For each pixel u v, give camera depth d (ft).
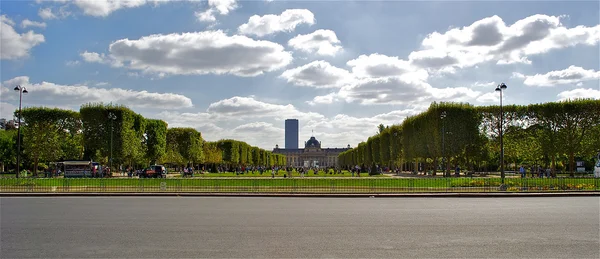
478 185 188.14
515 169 454.40
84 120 351.67
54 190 180.14
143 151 405.80
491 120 357.20
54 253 61.52
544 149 318.24
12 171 485.97
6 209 114.42
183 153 485.15
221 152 598.75
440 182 193.57
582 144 308.19
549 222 89.56
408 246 66.13
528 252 62.23
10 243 68.18
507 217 97.71
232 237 73.10
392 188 179.63
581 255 60.49
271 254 61.00
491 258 58.90
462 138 337.11
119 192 169.37
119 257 59.21
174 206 123.44
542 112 323.98
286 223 88.74
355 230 80.12
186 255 60.34
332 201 141.38
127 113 359.66
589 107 308.40
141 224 87.15
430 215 101.76
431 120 350.23
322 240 70.69
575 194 161.58
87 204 129.29
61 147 383.45
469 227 83.35
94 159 395.14
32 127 353.72
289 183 201.67
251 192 171.63
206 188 182.80
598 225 85.46
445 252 62.28
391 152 488.85
